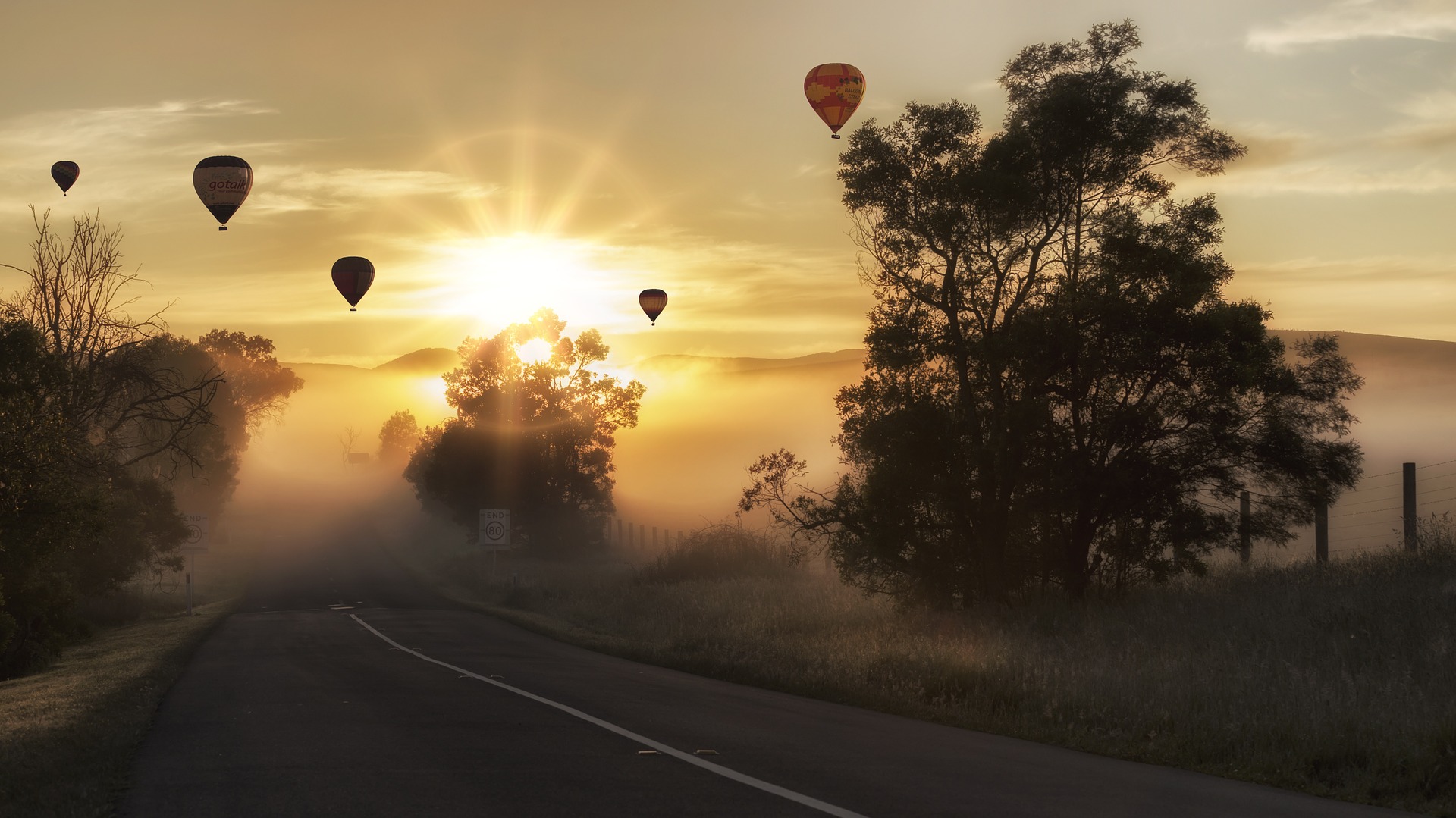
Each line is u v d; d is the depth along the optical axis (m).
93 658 25.08
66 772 9.64
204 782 9.01
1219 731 11.02
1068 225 25.11
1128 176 24.78
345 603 47.38
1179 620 19.12
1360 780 9.39
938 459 25.20
